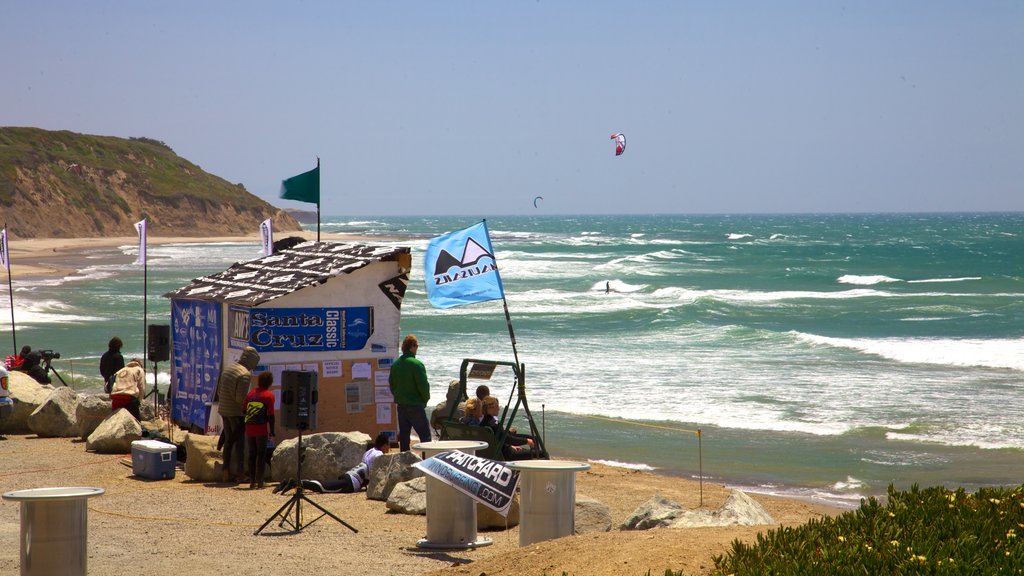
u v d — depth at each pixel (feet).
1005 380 82.58
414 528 32.04
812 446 56.75
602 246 407.44
